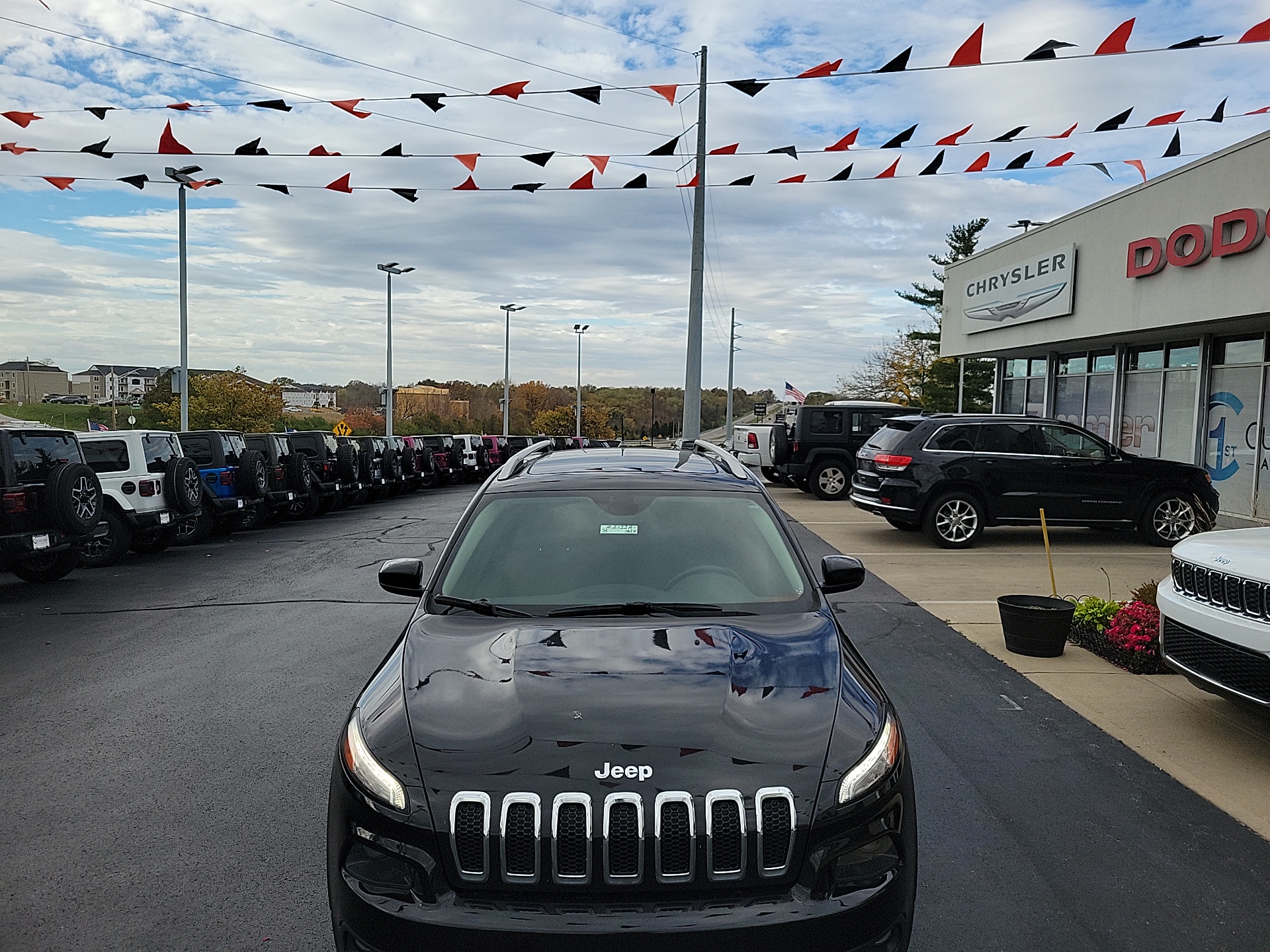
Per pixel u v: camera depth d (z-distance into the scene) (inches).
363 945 100.7
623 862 99.1
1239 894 141.3
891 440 503.5
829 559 161.2
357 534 617.3
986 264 868.6
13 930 131.4
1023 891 142.3
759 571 151.5
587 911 96.7
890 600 353.7
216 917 134.8
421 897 99.9
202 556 522.6
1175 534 493.0
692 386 808.9
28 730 217.5
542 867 98.5
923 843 157.8
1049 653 273.0
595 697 115.0
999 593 367.6
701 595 145.9
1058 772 188.7
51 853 155.1
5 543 384.5
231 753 201.5
